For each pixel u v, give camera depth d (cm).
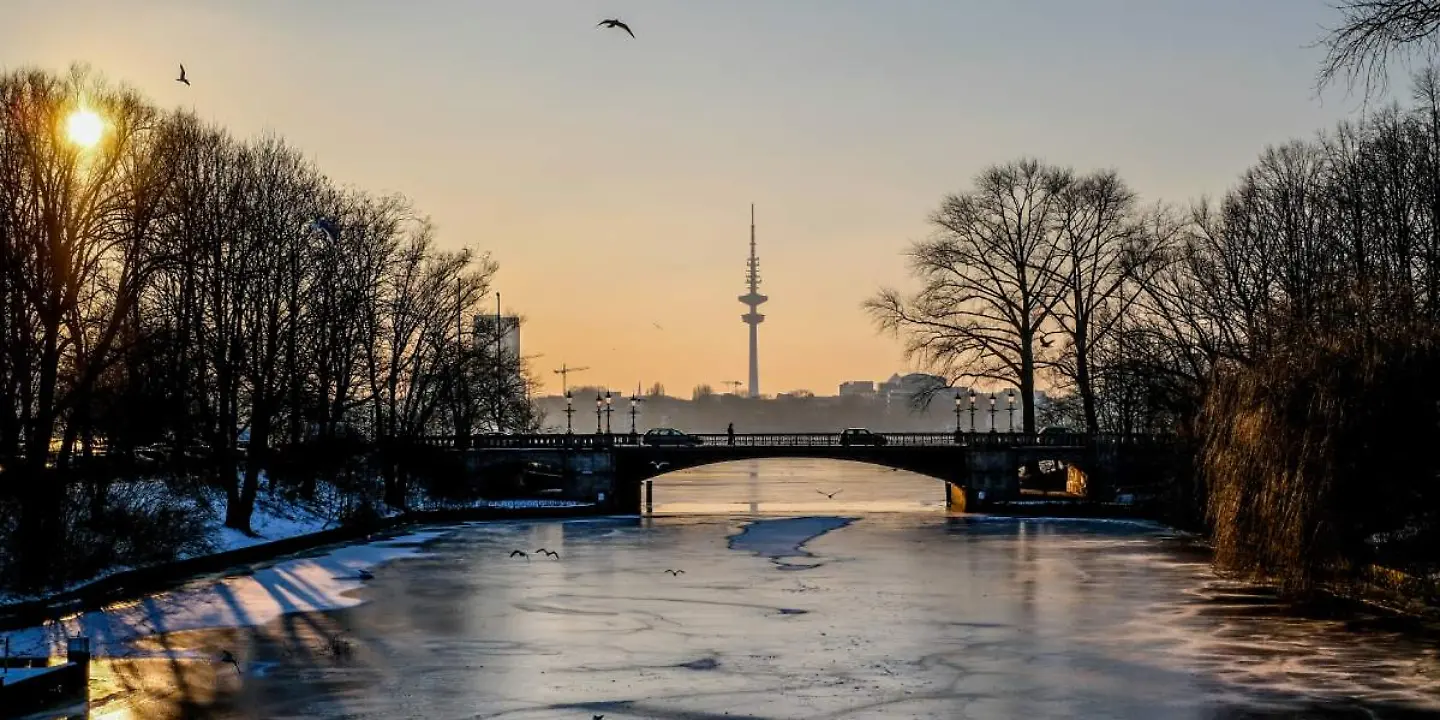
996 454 12756
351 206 11025
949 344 12338
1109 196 12038
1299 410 6488
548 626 6259
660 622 6353
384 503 12006
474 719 4538
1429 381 6231
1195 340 9856
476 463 13088
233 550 8600
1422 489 6256
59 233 6675
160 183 7312
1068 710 4622
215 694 4872
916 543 10006
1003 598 7044
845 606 6819
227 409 9019
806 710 4631
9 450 6800
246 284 8969
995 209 12275
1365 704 4647
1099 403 12394
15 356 6669
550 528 11531
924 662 5388
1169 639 5806
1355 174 8762
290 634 6044
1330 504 6300
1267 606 6656
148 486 8469
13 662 4838
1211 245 9869
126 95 7306
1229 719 4488
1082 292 12138
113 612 6550
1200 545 9606
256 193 9319
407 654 5588
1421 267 8362
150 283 7938
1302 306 7819
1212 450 7244
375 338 11556
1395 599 6306
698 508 14788
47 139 6781
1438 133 8100
